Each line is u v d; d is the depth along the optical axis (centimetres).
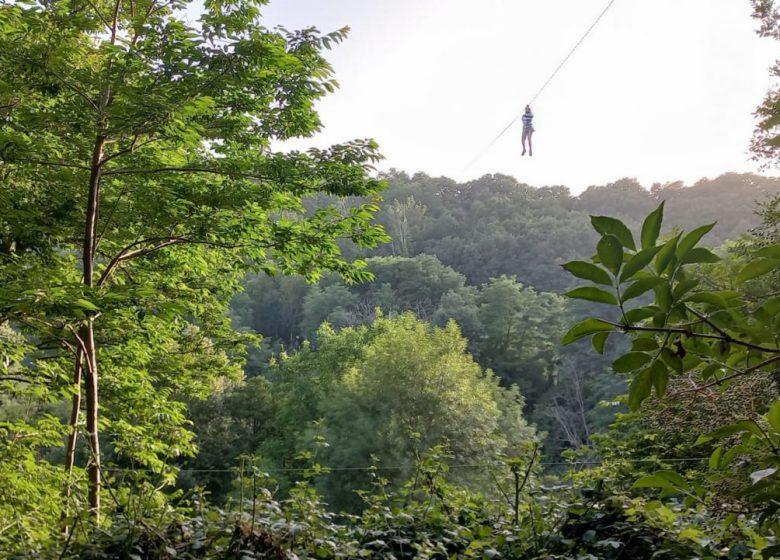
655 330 113
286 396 2638
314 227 676
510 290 4141
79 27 548
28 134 546
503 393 2867
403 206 6191
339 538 329
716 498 176
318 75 627
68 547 294
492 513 377
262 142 650
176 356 930
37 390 605
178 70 509
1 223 604
